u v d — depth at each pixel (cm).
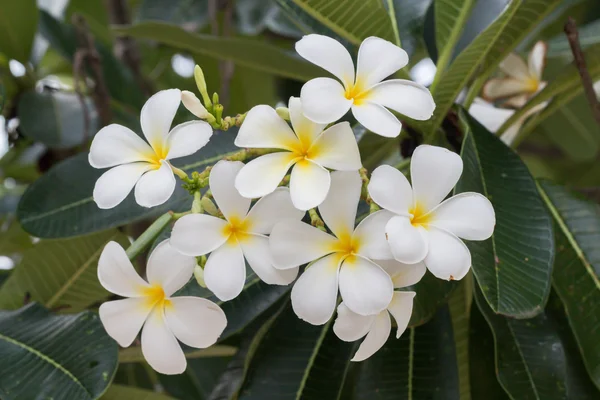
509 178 90
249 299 91
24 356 86
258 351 93
